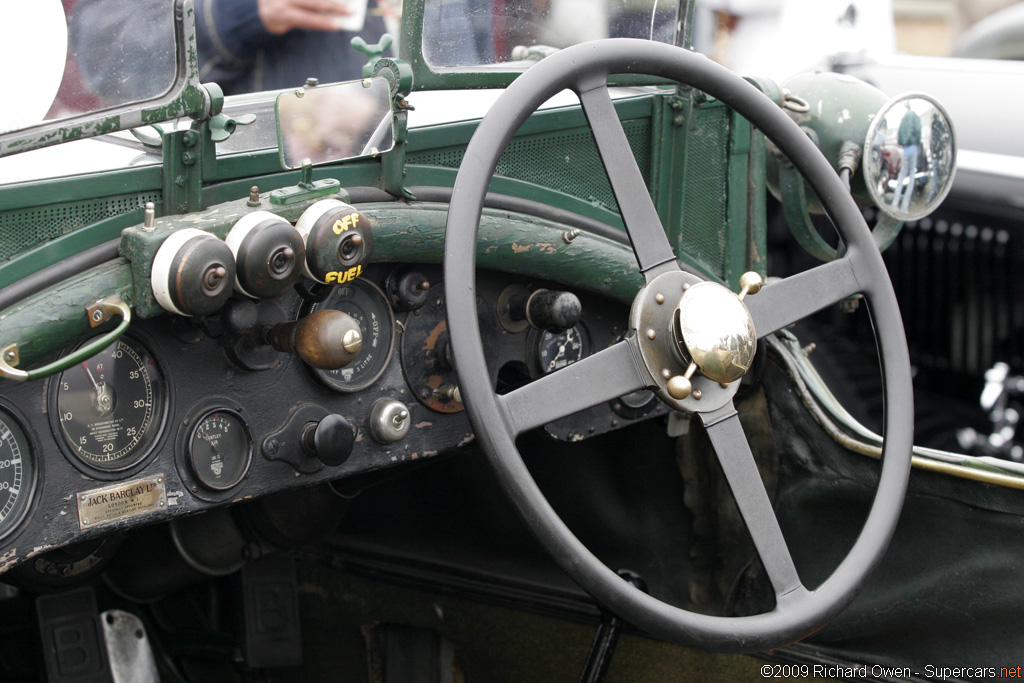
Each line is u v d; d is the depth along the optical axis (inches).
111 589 84.4
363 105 55.6
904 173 77.1
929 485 69.1
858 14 169.2
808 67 170.2
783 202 80.5
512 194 64.2
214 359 54.7
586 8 66.6
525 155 65.4
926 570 70.2
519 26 63.5
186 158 51.3
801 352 78.8
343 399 59.7
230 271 49.4
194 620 92.3
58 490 50.3
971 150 149.6
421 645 91.2
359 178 57.9
